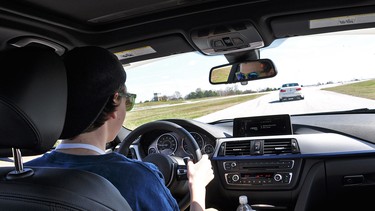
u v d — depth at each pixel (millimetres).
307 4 2689
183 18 2967
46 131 1194
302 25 2930
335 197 3236
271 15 2814
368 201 3262
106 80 1396
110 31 3164
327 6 2674
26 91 1144
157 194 1377
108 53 1445
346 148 3156
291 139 3270
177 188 2398
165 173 2369
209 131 3449
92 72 1372
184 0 2719
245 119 3510
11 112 1130
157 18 2975
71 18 2910
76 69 1370
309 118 3807
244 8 2801
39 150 1220
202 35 3072
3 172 1324
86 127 1385
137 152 3285
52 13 2771
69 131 1374
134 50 3416
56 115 1220
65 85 1265
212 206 3564
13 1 2490
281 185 3219
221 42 3145
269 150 3289
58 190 1183
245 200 2943
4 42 2812
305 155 3168
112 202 1235
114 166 1370
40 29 2844
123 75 1476
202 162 1877
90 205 1190
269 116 3461
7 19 2594
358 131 3387
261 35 3031
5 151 1353
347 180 3184
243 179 3309
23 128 1160
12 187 1214
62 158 1409
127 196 1325
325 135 3305
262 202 3322
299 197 3203
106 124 1492
